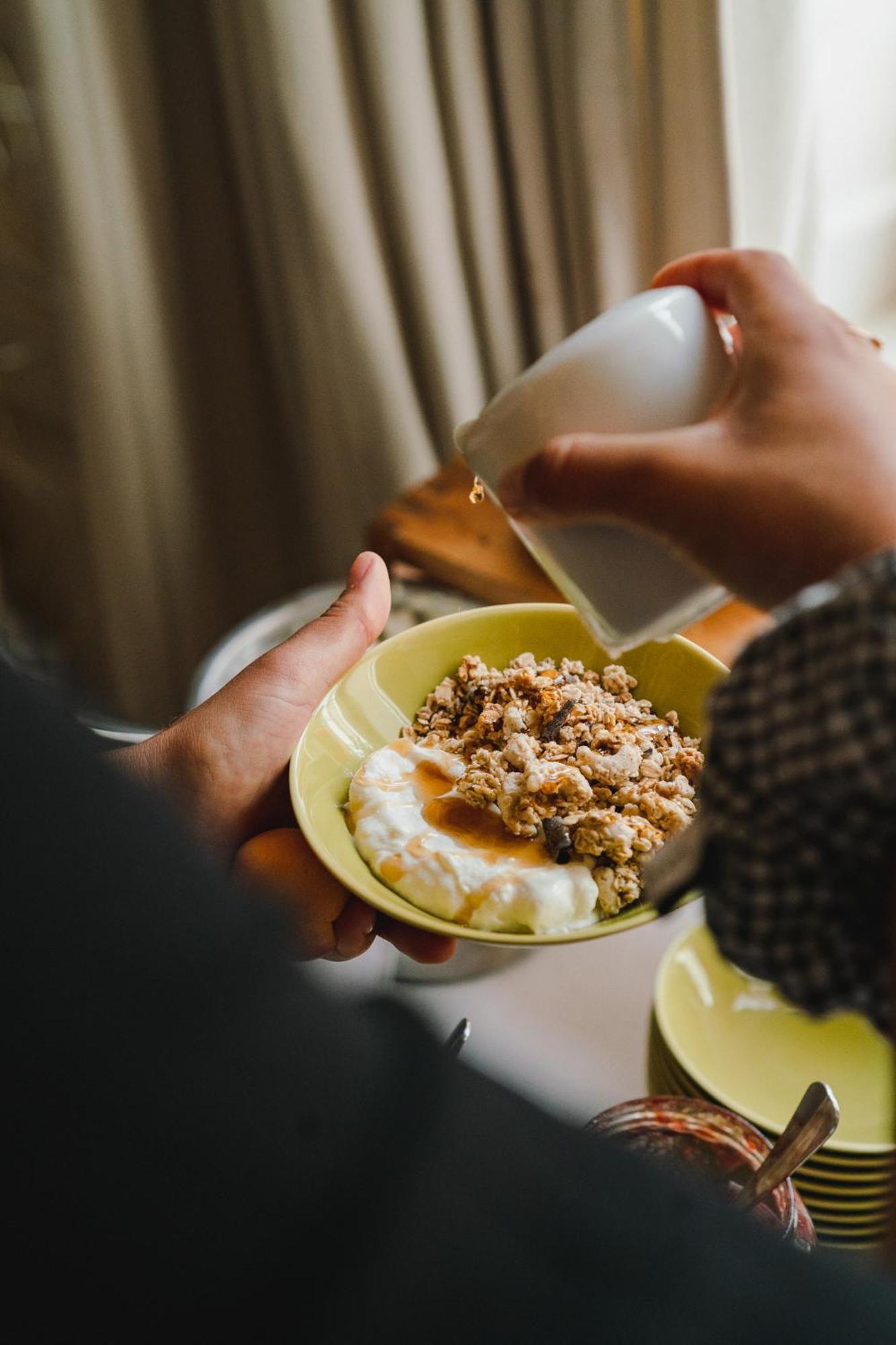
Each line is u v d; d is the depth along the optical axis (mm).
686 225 1157
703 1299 282
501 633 668
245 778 675
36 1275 246
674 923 708
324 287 1208
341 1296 265
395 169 1154
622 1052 660
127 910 268
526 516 485
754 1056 645
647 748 610
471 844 593
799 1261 299
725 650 813
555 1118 313
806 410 437
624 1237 288
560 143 1158
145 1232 253
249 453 1413
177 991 269
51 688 294
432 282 1224
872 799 388
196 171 1212
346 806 624
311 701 685
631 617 506
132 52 1119
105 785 276
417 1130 290
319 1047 284
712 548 445
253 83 1102
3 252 1208
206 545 1436
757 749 399
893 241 1332
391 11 1067
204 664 929
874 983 411
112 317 1217
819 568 430
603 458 445
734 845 411
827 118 1242
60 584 1439
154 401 1288
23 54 1070
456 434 517
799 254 1218
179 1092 263
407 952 683
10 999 255
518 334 1325
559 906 562
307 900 628
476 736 632
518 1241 280
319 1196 271
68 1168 252
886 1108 625
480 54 1130
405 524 970
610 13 1048
